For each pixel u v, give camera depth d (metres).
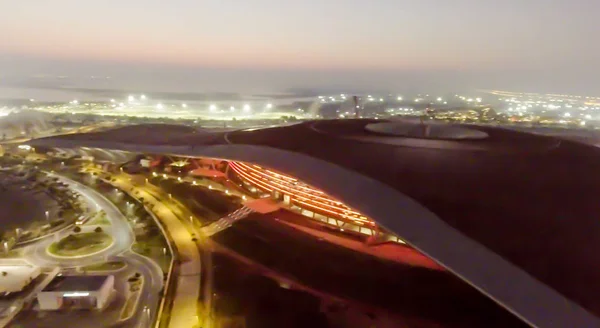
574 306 24.61
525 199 33.84
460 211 32.59
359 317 35.59
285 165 46.84
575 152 47.84
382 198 35.84
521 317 25.25
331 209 53.22
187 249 49.19
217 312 36.41
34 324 35.66
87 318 36.59
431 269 42.22
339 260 44.75
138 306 38.50
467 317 35.00
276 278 41.97
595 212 32.22
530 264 27.42
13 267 45.66
